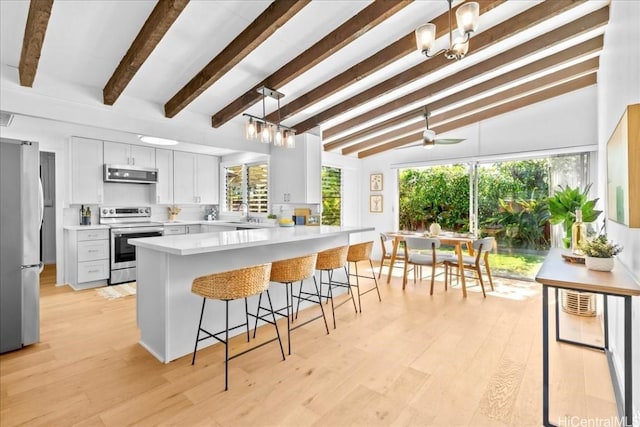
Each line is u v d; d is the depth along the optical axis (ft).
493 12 9.25
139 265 9.01
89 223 16.19
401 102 14.37
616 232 8.16
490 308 11.93
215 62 10.18
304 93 13.19
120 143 16.20
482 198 17.38
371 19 8.38
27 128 13.30
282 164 17.62
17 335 8.48
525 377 7.22
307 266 8.83
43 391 6.68
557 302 9.18
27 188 8.67
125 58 9.71
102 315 11.14
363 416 5.92
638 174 5.05
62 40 8.96
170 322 7.98
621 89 7.51
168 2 7.23
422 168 19.97
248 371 7.48
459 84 12.51
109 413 5.99
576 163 14.60
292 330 9.91
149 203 18.31
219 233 10.76
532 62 12.18
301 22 8.96
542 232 15.61
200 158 19.67
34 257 8.78
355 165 22.52
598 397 6.48
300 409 6.13
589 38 11.05
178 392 6.66
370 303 12.60
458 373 7.38
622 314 6.92
